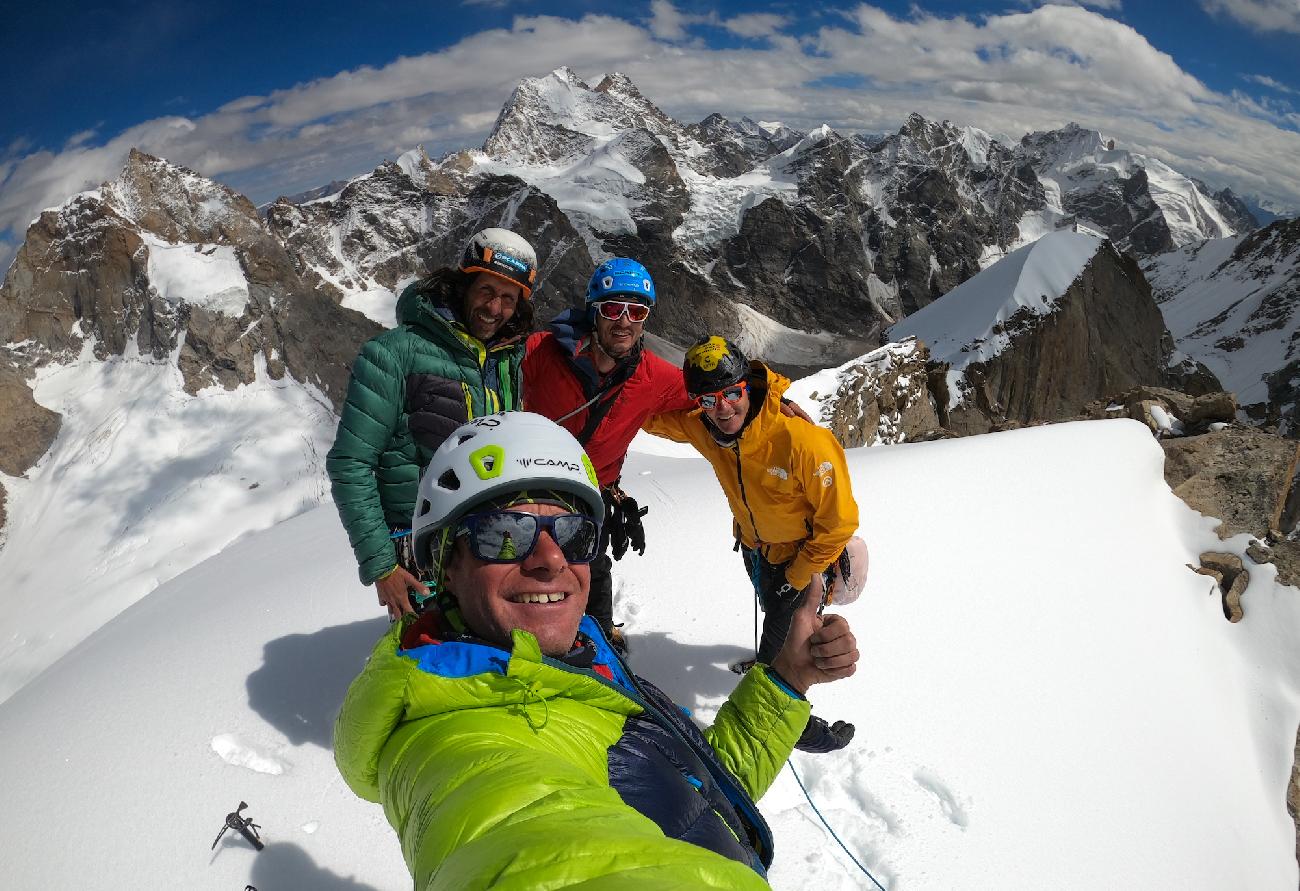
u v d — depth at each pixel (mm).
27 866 3248
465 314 3639
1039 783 4723
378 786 1592
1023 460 9500
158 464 126625
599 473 4539
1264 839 5820
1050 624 6434
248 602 5473
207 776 3648
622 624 5398
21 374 146500
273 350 143750
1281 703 7410
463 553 1544
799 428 4152
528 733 1340
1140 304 93250
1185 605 8070
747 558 4867
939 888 3713
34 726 4285
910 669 5320
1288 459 10789
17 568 115562
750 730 1962
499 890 887
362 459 3488
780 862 3643
